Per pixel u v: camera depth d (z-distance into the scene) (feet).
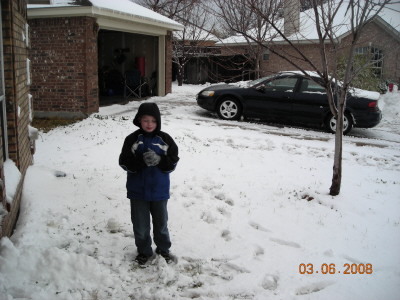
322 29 19.36
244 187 20.18
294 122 38.75
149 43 59.88
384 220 16.97
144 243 12.59
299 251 13.91
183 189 19.15
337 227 15.98
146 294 11.11
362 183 22.17
